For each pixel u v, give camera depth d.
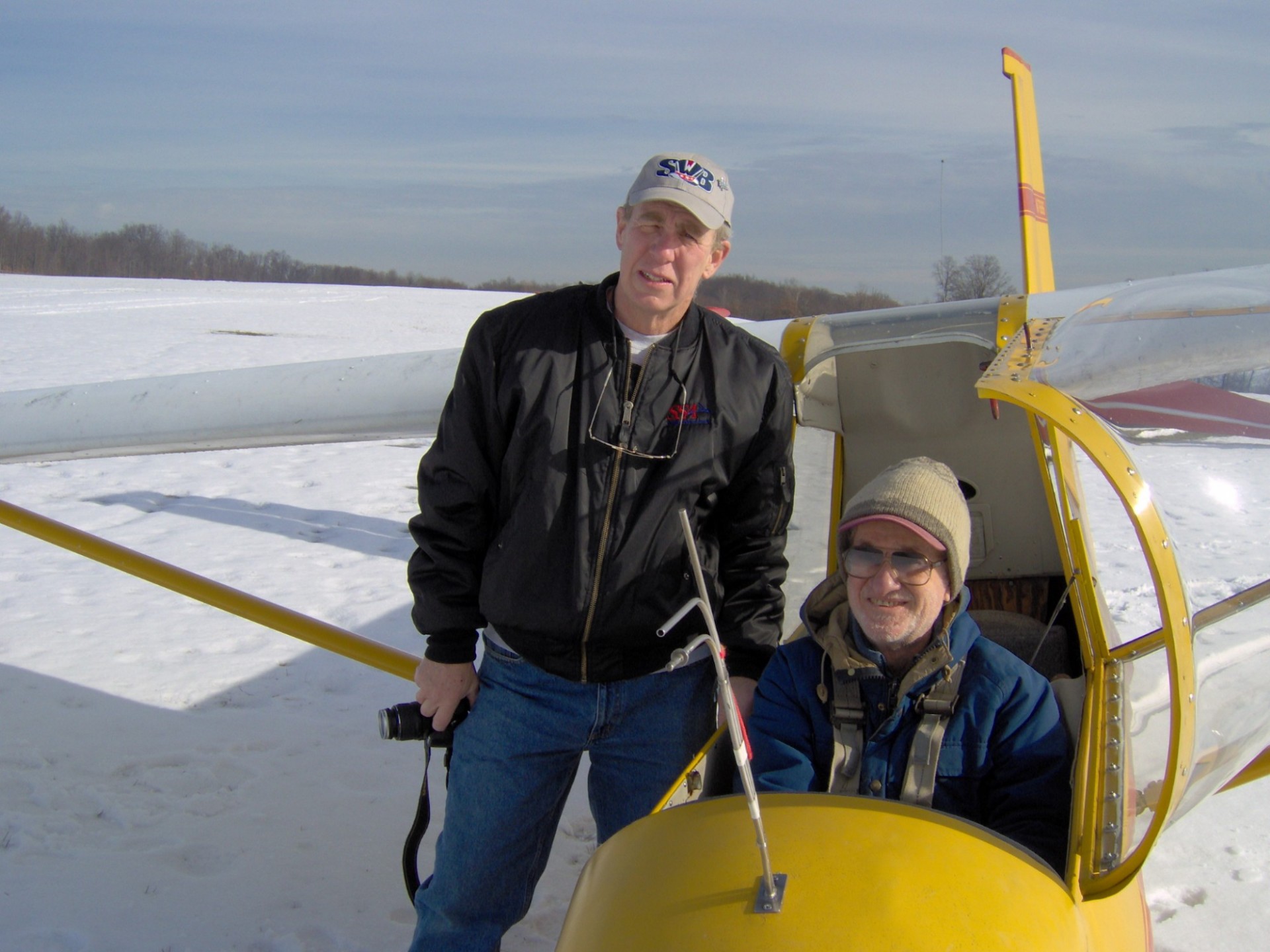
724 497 2.11
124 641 4.80
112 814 3.24
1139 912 1.89
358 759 3.71
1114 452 1.67
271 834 3.18
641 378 1.94
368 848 3.13
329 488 8.24
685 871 1.50
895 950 1.33
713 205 1.83
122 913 2.74
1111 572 5.37
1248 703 2.01
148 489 8.08
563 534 1.96
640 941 1.41
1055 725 1.85
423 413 3.26
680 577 2.01
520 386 1.93
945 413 2.94
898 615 1.79
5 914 2.71
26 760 3.56
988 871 1.48
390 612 5.39
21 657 4.57
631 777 2.15
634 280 1.87
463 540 2.03
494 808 2.12
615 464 1.93
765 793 1.67
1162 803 1.69
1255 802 3.34
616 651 2.04
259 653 4.70
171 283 48.59
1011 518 3.00
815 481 2.81
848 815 1.57
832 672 1.93
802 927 1.36
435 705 2.11
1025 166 5.23
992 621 2.63
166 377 3.76
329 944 2.65
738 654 2.15
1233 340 1.95
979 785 1.82
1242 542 1.93
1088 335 2.01
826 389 2.83
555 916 2.82
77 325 24.08
